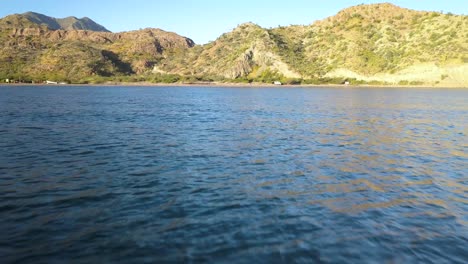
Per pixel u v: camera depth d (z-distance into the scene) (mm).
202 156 24562
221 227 12914
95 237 11977
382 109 64812
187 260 10555
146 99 90938
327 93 130375
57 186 17391
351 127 40250
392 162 23625
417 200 16219
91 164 21844
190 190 17109
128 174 19703
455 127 41281
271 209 14789
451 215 14445
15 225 12789
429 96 110188
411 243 11883
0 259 10438
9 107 60625
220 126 40125
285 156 24984
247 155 25125
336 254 11055
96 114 51344
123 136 32406
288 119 47906
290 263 10461
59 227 12703
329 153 26156
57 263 10305
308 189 17578
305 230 12766
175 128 38094
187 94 121938
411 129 39219
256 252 11086
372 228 13039
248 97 103938
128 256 10766
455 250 11453
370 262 10617
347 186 18188
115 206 14859
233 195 16469
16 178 18562
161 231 12508
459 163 23578
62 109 58625
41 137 31172
